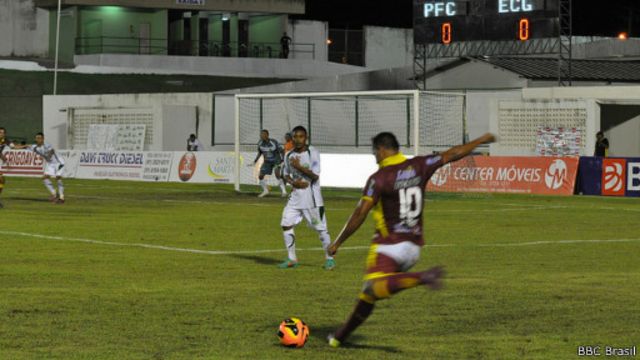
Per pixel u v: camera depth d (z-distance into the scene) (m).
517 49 57.38
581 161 39.84
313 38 103.25
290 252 17.91
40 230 24.64
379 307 13.62
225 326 12.28
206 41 100.06
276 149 38.78
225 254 19.84
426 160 10.41
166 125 58.97
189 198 37.66
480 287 15.42
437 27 59.12
